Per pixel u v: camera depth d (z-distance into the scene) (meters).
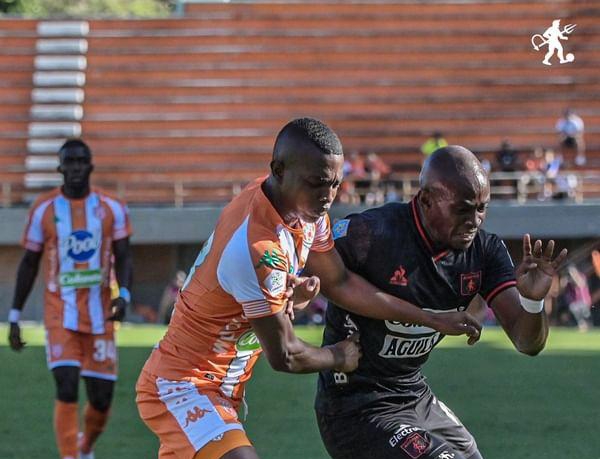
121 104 66.12
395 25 69.81
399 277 10.19
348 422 10.66
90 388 16.70
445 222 9.73
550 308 49.72
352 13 69.94
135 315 56.56
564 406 21.30
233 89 67.00
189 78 67.44
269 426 19.11
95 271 16.73
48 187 63.00
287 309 9.21
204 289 9.39
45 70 67.12
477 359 27.56
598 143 64.56
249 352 9.80
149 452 17.30
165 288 57.44
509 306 10.34
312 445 17.62
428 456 10.06
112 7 97.56
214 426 9.42
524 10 69.88
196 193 63.88
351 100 66.62
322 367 9.62
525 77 67.56
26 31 68.31
